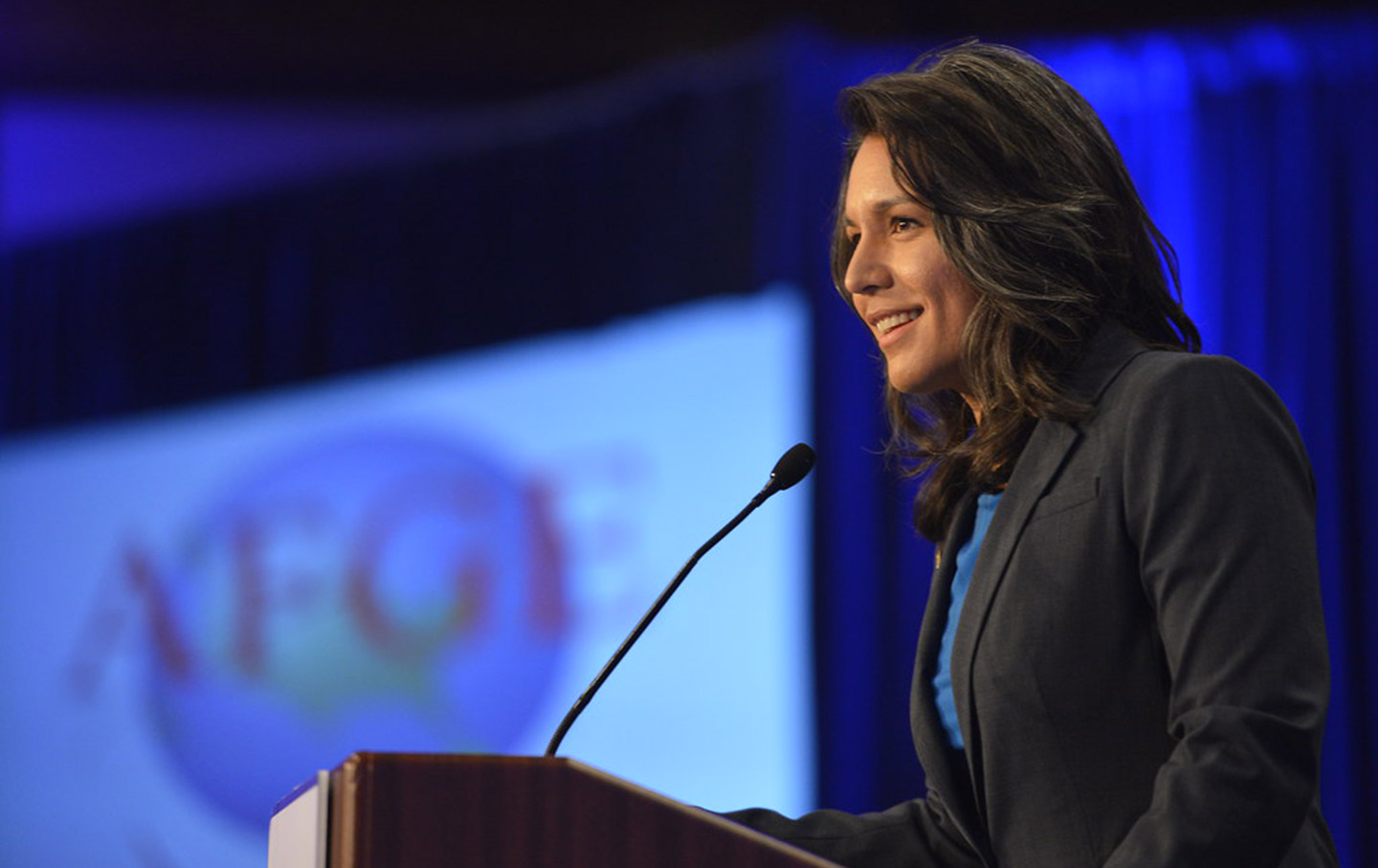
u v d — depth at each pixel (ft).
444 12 61.87
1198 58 56.44
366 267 63.62
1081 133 17.67
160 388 64.59
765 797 53.83
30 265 66.90
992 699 15.84
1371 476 52.34
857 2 59.41
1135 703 15.37
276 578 61.52
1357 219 54.13
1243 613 14.32
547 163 62.13
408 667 59.00
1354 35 55.31
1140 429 15.55
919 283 17.63
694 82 60.23
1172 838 13.60
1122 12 57.36
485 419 60.64
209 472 63.26
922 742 17.48
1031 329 16.84
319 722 59.52
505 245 61.98
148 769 60.70
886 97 17.85
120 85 66.39
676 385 57.98
